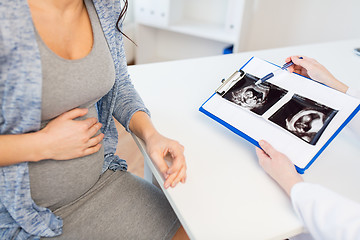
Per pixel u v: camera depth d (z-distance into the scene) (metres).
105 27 0.80
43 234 0.72
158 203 0.86
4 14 0.58
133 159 1.76
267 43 2.62
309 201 0.59
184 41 2.79
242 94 0.86
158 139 0.77
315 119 0.76
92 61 0.75
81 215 0.79
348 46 1.47
